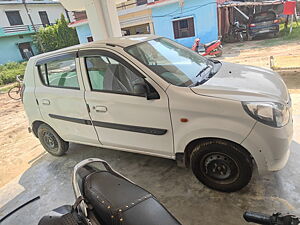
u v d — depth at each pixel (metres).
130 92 2.43
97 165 1.99
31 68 3.22
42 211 2.56
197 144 2.24
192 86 2.22
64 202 2.64
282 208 2.04
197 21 11.86
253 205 2.12
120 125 2.59
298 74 4.86
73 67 2.78
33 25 21.86
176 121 2.21
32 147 4.52
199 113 2.07
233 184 2.22
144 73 2.32
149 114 2.34
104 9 4.84
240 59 8.09
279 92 2.17
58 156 3.67
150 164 3.01
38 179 3.19
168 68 2.47
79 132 3.04
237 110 1.94
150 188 2.58
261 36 11.86
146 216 1.26
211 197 2.30
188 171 2.73
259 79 2.36
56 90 2.98
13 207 2.72
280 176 2.39
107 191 1.51
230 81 2.28
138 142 2.59
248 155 2.06
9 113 7.46
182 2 11.03
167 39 3.21
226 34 12.54
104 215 1.35
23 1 21.81
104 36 4.99
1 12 20.69
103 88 2.61
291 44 8.86
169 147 2.40
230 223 1.99
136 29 13.85
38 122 3.50
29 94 3.28
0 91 11.42
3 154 4.46
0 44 20.47
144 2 14.33
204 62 2.90
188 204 2.27
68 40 20.73
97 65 2.60
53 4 24.59
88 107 2.74
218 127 2.01
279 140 1.92
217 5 11.59
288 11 11.19
